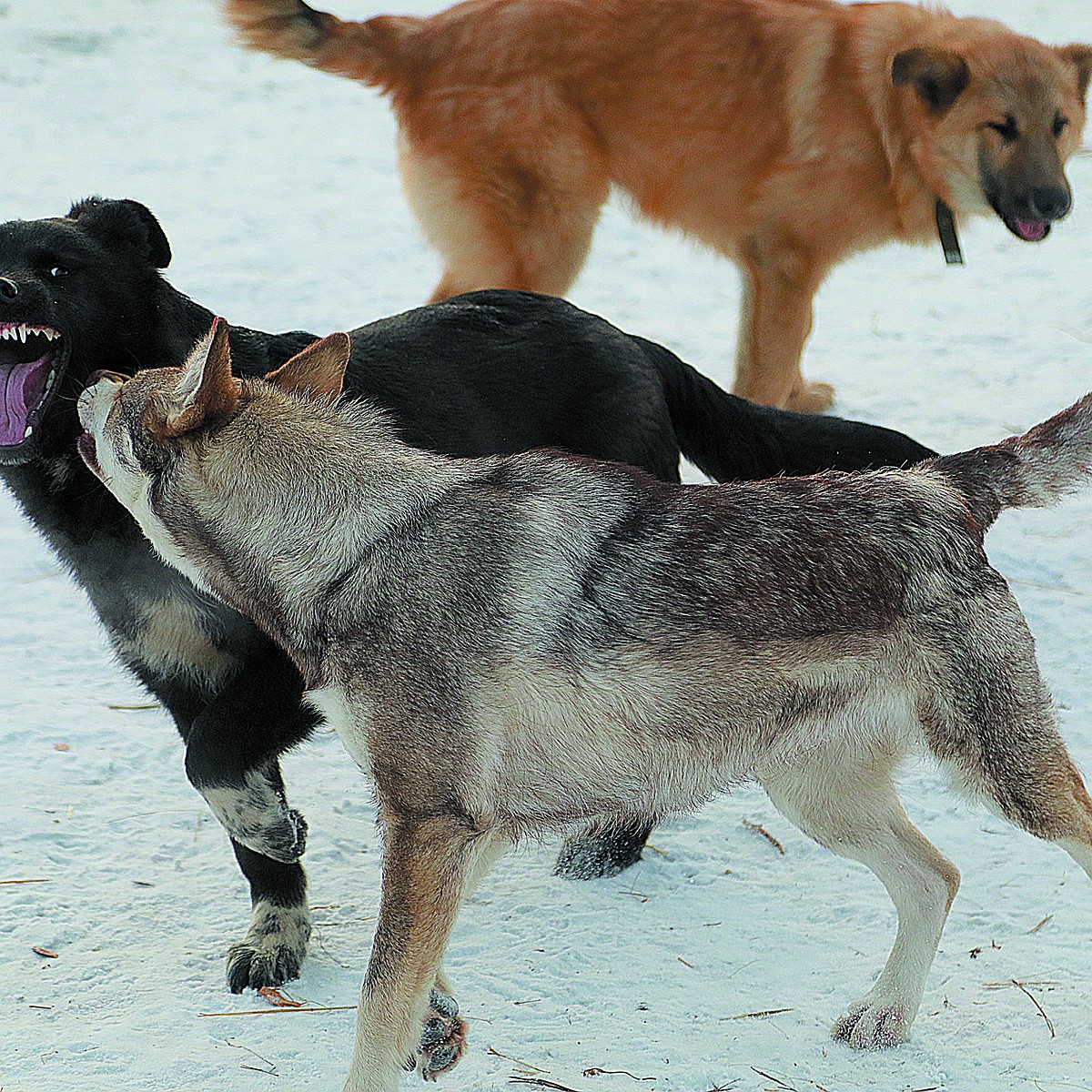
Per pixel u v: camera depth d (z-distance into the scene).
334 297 20.66
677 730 6.65
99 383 7.20
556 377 9.13
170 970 7.77
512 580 6.62
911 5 15.23
